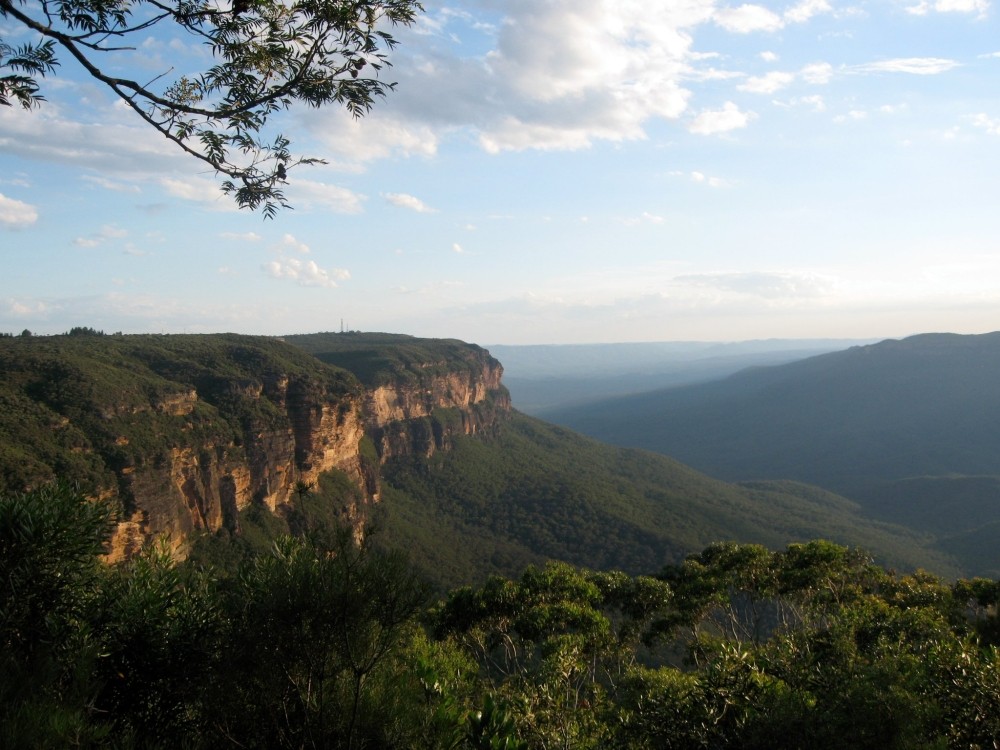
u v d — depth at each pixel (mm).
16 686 5285
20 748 4387
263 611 6055
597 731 9906
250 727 5926
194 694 6160
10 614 5949
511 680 13820
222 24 6812
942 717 7113
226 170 7344
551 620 17672
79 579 6746
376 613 6105
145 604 6613
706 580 21125
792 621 21609
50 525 6496
